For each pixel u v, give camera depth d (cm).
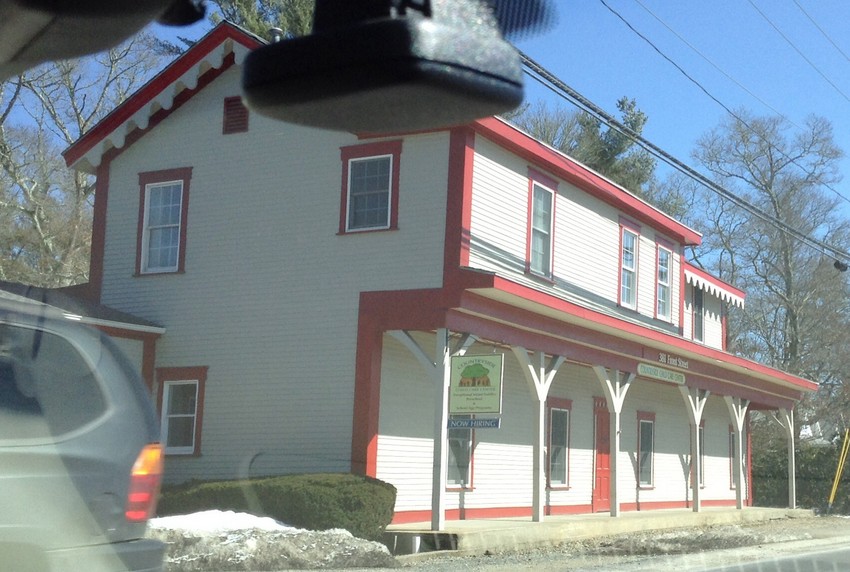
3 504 389
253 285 1769
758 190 4481
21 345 419
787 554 1527
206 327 1798
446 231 1609
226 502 1212
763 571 1262
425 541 1392
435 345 1808
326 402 1650
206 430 1752
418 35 217
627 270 2238
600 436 2280
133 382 459
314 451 1636
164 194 1916
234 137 1847
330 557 1020
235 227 1811
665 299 2422
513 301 1577
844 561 1422
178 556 895
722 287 2972
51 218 3069
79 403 429
